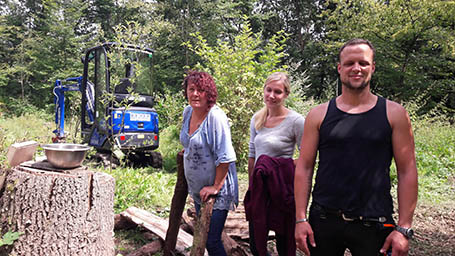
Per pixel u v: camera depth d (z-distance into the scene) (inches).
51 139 361.1
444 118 498.3
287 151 103.3
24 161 113.7
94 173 110.0
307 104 365.7
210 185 99.6
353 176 67.4
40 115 831.7
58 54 951.6
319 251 73.1
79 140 361.7
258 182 96.9
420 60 534.9
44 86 909.2
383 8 529.0
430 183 259.0
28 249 98.3
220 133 94.7
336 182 69.1
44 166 109.1
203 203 95.9
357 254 69.3
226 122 96.8
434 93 553.3
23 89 946.1
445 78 569.0
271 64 329.4
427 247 154.7
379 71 559.2
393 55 559.8
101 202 107.1
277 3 1026.1
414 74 543.8
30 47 964.0
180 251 123.0
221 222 98.7
